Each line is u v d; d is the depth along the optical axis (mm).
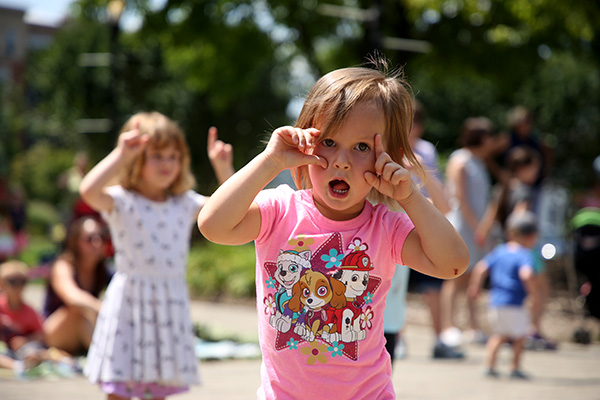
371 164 2301
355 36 17453
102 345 3812
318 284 2381
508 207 7809
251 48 17078
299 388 2352
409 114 2412
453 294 7332
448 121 24969
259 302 2451
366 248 2404
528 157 7844
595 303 7402
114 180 3998
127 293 3834
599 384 5516
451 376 5828
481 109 24656
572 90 21516
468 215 7562
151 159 3926
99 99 27703
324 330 2363
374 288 2420
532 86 21766
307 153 2357
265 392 2385
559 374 5957
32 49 33250
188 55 17953
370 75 2387
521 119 9109
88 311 6125
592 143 21219
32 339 6148
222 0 16266
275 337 2383
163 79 25703
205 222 2295
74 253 6289
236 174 2324
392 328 3824
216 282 11898
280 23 16953
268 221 2400
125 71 25328
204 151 26109
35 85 32094
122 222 3838
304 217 2416
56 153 40781
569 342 7824
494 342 5887
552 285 10016
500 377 5789
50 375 5789
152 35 16625
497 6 15070
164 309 3863
